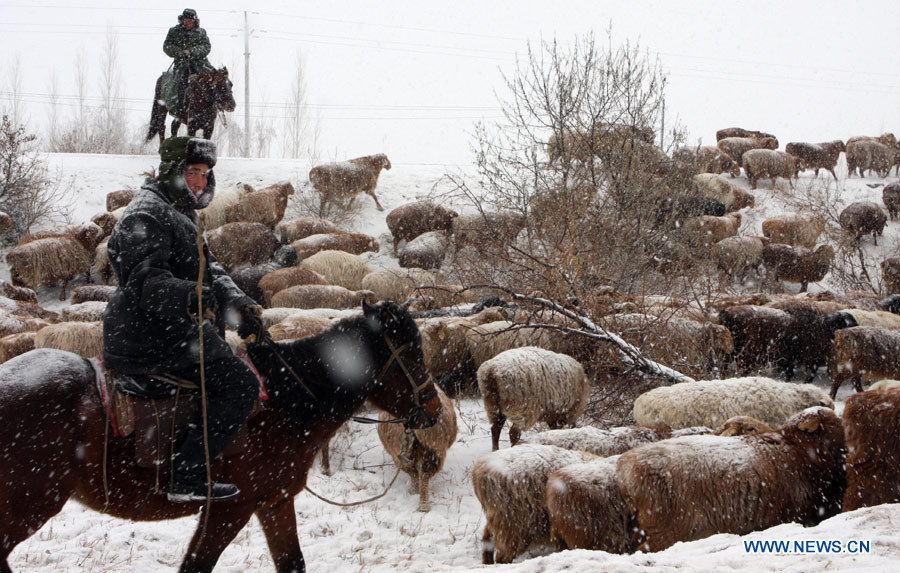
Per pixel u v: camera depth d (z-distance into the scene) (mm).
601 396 10102
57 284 18078
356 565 6059
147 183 3986
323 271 16844
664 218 16906
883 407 4871
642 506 5090
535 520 5793
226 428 3902
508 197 16984
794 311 12070
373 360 4453
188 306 3693
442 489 7926
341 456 8688
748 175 27469
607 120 17250
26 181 20734
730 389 7688
